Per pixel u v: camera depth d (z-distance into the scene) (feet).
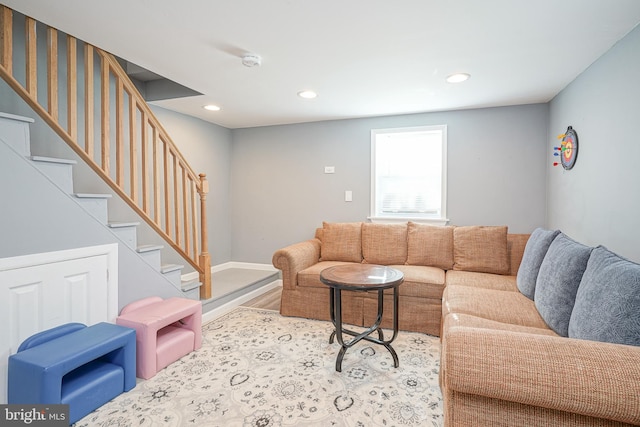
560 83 9.72
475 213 12.50
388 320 10.06
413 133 13.24
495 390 3.49
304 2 5.77
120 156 8.02
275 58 8.09
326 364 7.75
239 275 14.40
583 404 3.19
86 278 7.13
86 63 7.35
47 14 6.23
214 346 8.69
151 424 5.65
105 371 6.32
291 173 15.05
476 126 12.39
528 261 7.93
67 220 6.76
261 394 6.53
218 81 9.68
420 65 8.48
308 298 10.79
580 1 5.71
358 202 14.03
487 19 6.31
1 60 6.04
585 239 8.61
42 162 6.33
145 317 7.38
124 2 5.83
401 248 11.75
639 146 6.38
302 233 14.97
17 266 5.97
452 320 6.12
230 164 15.96
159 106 12.30
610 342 4.03
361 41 7.22
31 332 6.19
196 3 5.83
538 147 11.73
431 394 6.56
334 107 12.32
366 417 5.85
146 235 11.87
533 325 6.08
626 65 6.82
